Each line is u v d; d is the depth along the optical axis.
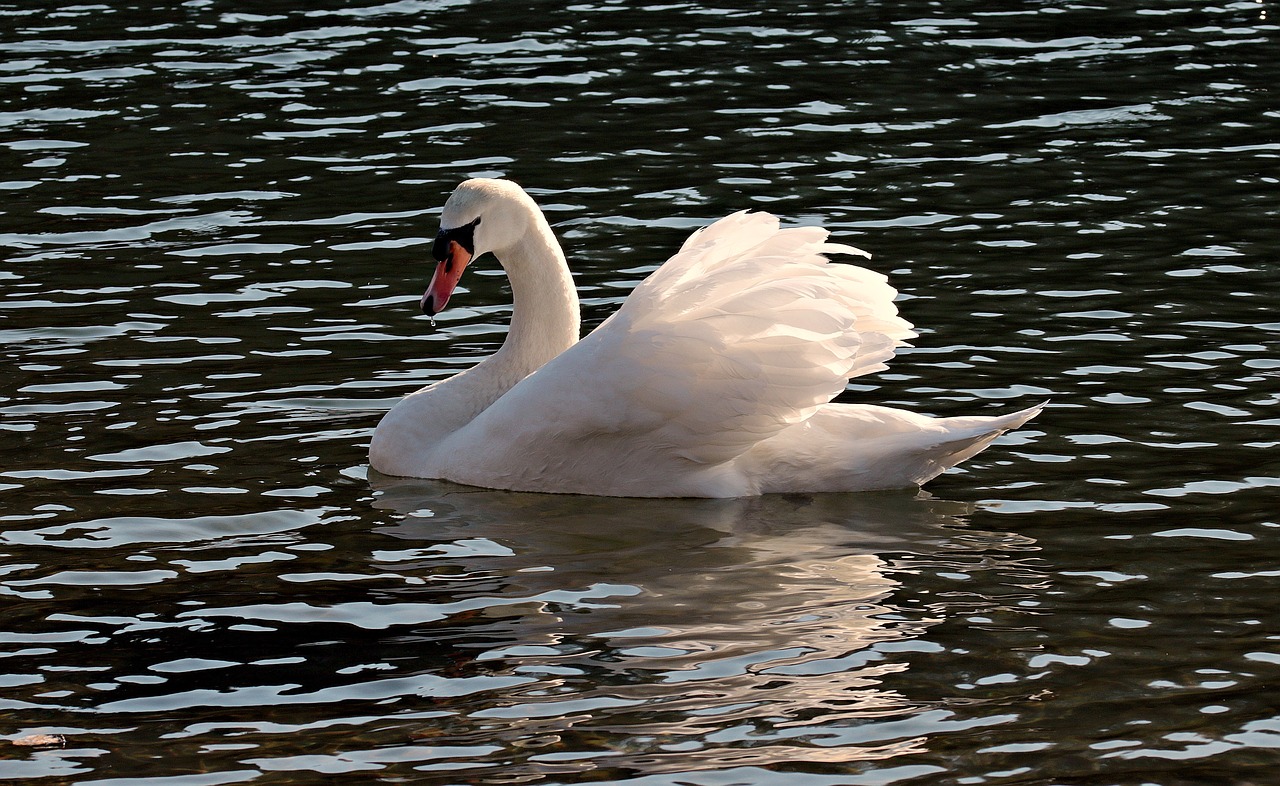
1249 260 18.31
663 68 27.67
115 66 28.06
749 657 10.04
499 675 9.86
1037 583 11.09
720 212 20.64
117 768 8.91
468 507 12.88
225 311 17.42
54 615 10.82
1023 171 22.06
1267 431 13.63
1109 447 13.50
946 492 12.92
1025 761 8.80
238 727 9.32
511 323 14.27
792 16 31.08
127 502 12.72
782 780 8.62
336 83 27.00
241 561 11.70
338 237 20.00
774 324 12.66
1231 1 31.70
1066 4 31.77
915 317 16.86
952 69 27.33
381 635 10.47
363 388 15.29
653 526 12.41
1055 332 16.27
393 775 8.76
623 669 9.91
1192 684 9.61
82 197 21.62
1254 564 11.26
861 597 10.94
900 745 8.97
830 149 23.25
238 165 22.95
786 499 12.99
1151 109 24.80
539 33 30.03
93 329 16.81
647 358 12.79
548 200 21.25
